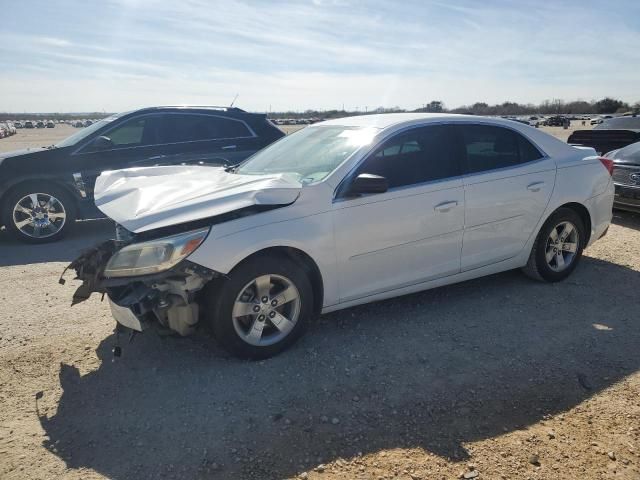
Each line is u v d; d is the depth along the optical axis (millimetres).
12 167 6789
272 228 3268
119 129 7332
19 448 2600
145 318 3127
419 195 3803
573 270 4918
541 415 2842
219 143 7797
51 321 4160
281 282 3402
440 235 3945
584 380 3174
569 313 4160
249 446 2605
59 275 5473
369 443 2621
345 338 3758
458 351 3559
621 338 3725
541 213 4492
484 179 4129
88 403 2998
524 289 4672
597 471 2404
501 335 3789
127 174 4418
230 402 2980
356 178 3467
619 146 10430
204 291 3307
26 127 97000
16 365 3434
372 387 3121
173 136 7578
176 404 2971
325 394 3053
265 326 3475
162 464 2482
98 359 3516
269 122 8328
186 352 3568
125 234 3512
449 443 2615
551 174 4516
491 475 2383
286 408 2918
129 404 2982
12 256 6340
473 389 3094
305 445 2611
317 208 3434
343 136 4039
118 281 3107
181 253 3006
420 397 3016
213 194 3344
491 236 4250
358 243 3594
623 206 7164
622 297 4488
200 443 2633
